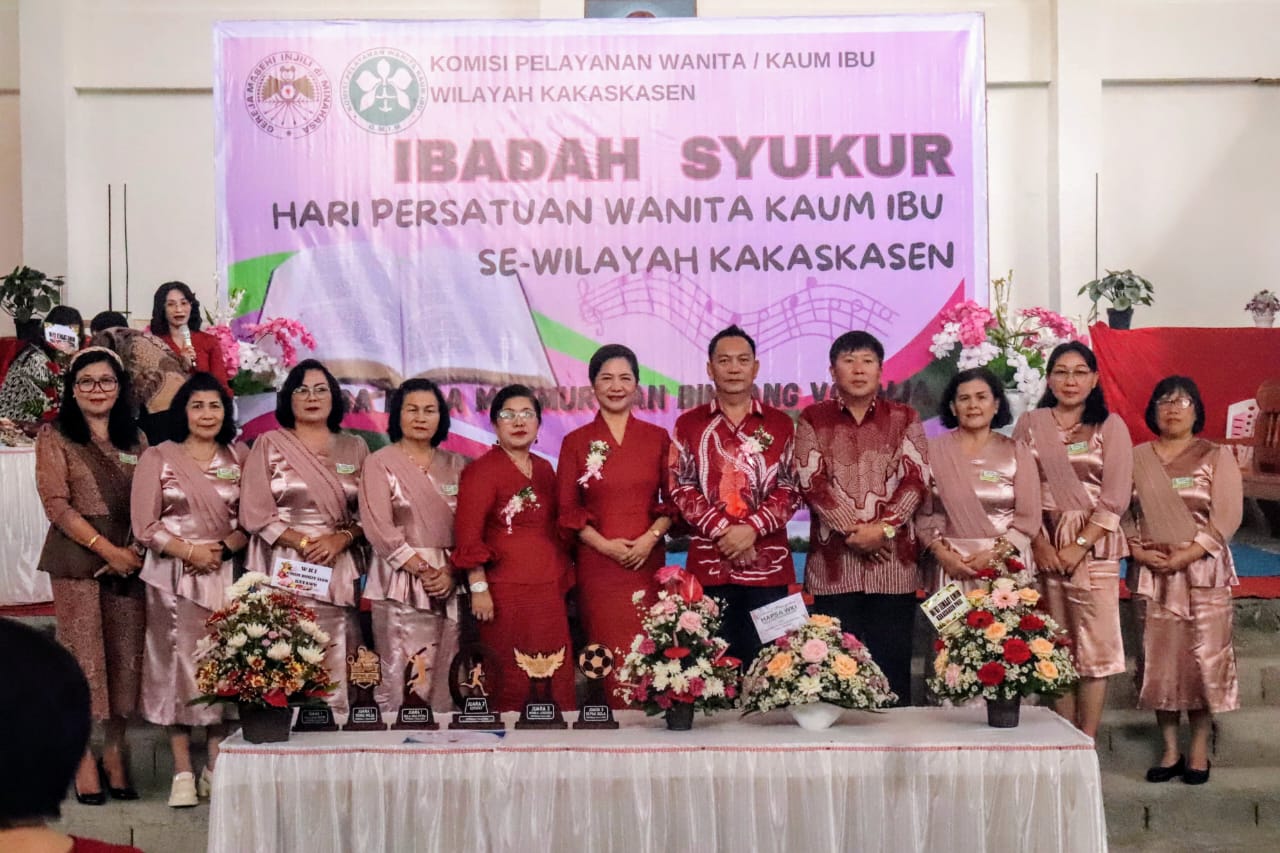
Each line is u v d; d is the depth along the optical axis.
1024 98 9.03
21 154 8.83
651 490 4.94
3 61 8.91
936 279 6.70
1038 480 4.93
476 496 4.84
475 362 6.66
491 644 4.85
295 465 4.92
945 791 3.77
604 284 6.70
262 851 3.79
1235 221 9.14
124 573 4.87
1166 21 8.98
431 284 6.64
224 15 8.84
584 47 6.67
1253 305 8.52
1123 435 4.98
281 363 6.34
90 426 4.99
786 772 3.77
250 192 6.59
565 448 4.96
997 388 4.94
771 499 4.85
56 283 8.18
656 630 4.00
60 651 1.46
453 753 3.80
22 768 1.40
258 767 3.81
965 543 4.90
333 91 6.61
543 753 3.80
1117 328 7.99
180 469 4.88
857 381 4.86
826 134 6.70
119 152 8.85
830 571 4.88
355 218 6.61
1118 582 5.07
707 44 6.68
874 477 4.86
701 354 6.72
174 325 6.56
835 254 6.70
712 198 6.70
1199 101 9.10
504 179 6.66
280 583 4.59
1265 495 6.98
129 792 4.94
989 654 3.96
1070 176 8.88
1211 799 4.84
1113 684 5.33
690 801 3.77
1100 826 3.74
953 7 8.96
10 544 5.94
